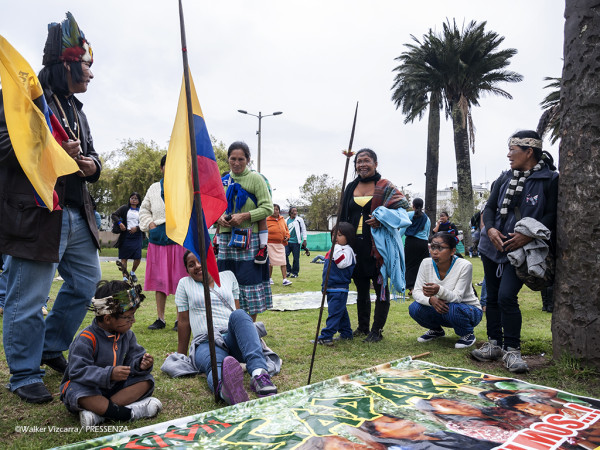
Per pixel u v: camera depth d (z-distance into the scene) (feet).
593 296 11.39
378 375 10.93
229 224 13.87
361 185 16.31
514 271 12.33
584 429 7.70
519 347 12.47
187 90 8.96
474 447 6.99
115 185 114.42
